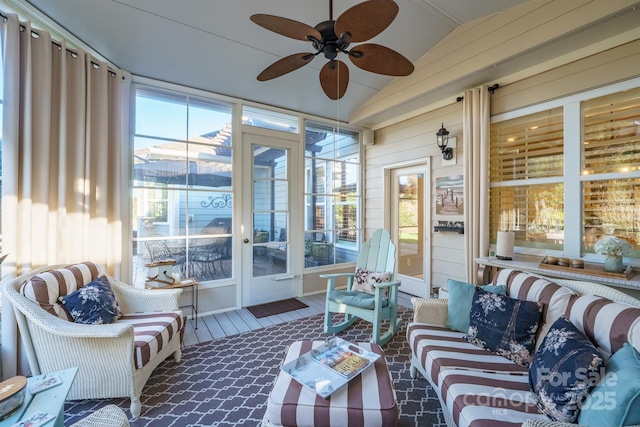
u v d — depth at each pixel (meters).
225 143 3.62
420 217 4.23
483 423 1.16
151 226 3.16
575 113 2.56
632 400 0.96
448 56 3.10
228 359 2.44
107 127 2.69
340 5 2.42
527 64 2.75
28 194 2.01
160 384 2.09
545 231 2.81
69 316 1.96
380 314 2.64
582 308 1.56
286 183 4.11
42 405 1.20
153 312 2.42
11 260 1.93
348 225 4.79
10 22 1.93
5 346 1.94
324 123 4.50
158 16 2.42
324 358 1.66
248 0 2.34
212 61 3.00
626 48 2.28
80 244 2.40
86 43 2.58
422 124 3.95
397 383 2.11
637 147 2.29
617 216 2.39
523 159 2.96
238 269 3.67
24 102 2.01
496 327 1.77
